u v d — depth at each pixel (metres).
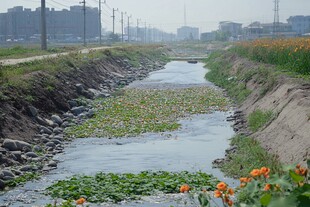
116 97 36.44
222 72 51.56
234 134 23.27
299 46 31.00
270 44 41.12
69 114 27.62
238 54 55.97
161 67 75.12
